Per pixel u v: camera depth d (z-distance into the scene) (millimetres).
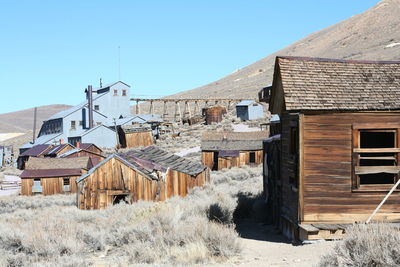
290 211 13781
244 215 19438
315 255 10234
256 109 82312
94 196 25031
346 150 12602
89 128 76750
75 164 40188
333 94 13008
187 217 16750
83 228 15453
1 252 12070
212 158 50062
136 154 31219
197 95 169500
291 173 13531
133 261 11227
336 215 12469
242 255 11453
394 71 14227
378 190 12539
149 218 15789
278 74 14398
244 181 34031
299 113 12516
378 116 12695
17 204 31547
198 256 10852
